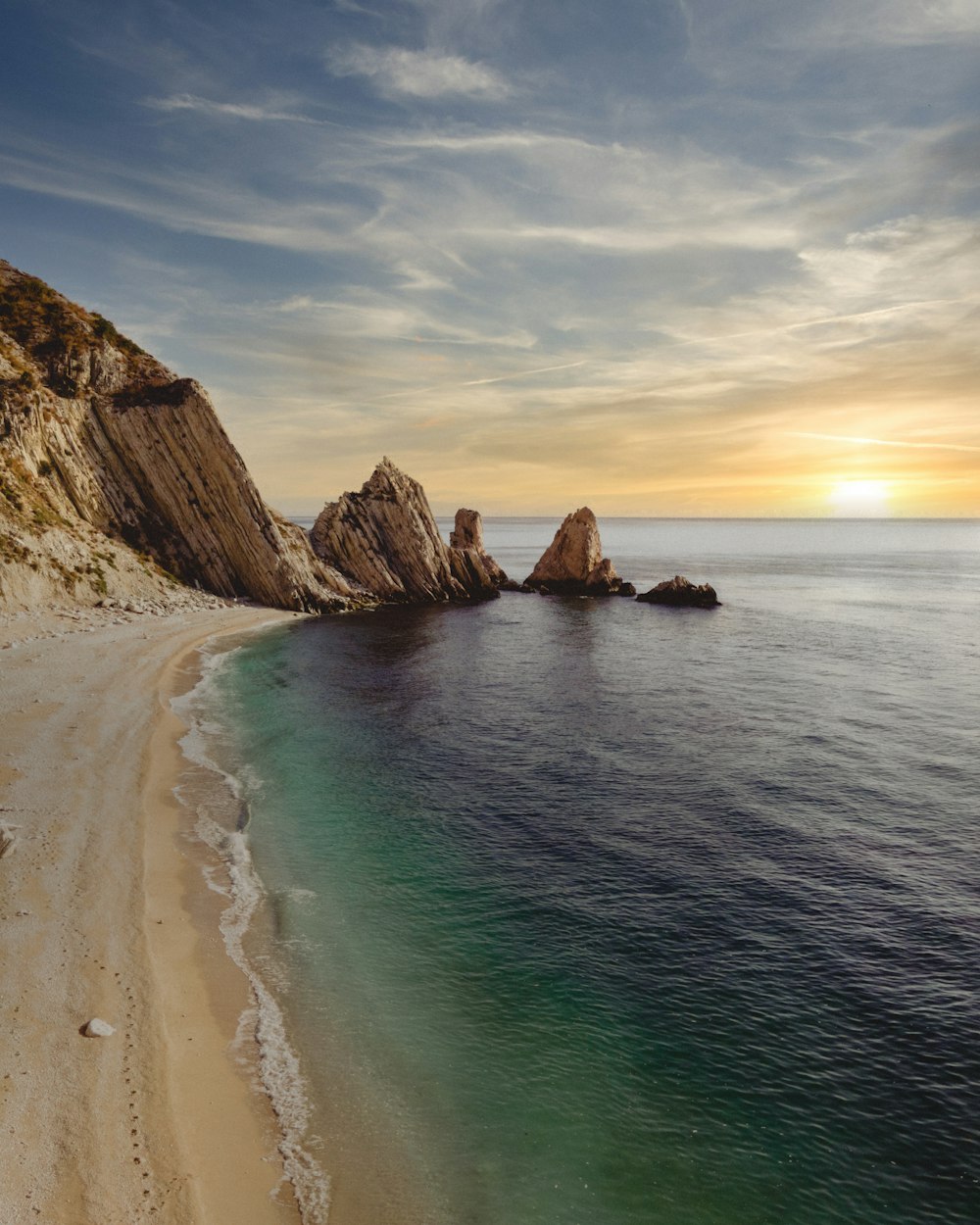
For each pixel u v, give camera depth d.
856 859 25.44
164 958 18.48
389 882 23.77
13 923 18.92
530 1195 12.66
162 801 28.89
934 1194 12.88
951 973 19.12
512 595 111.75
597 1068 15.74
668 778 33.56
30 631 55.56
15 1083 13.53
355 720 42.94
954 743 38.66
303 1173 12.71
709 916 21.88
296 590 87.31
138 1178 12.04
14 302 86.94
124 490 81.00
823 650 66.94
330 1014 17.12
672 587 101.75
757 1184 13.06
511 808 30.14
